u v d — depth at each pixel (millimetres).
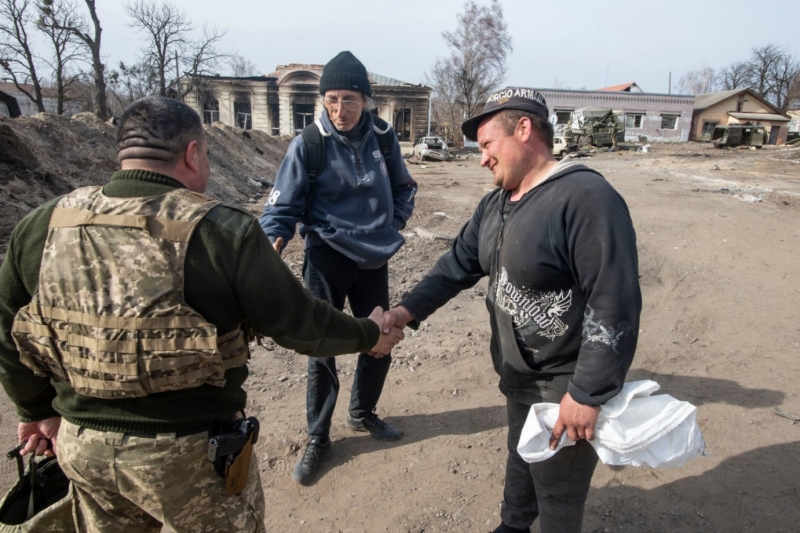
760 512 2471
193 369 1325
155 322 1280
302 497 2631
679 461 1595
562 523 1836
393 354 4215
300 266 6340
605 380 1507
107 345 1285
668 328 4773
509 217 1749
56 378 1430
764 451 2924
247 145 17453
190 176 1495
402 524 2443
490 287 1893
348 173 2645
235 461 1447
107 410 1363
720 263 6883
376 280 2852
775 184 16016
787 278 6227
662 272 6512
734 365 3994
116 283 1292
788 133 50969
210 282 1335
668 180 17547
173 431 1368
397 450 2986
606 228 1507
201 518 1453
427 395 3580
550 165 1724
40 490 1741
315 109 37062
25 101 40250
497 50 40750
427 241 7867
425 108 37375
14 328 1374
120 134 1430
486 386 3701
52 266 1340
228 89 36844
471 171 22750
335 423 3238
